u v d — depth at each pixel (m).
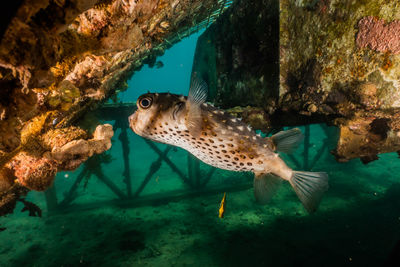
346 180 3.48
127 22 0.36
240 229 2.42
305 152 3.85
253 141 0.36
